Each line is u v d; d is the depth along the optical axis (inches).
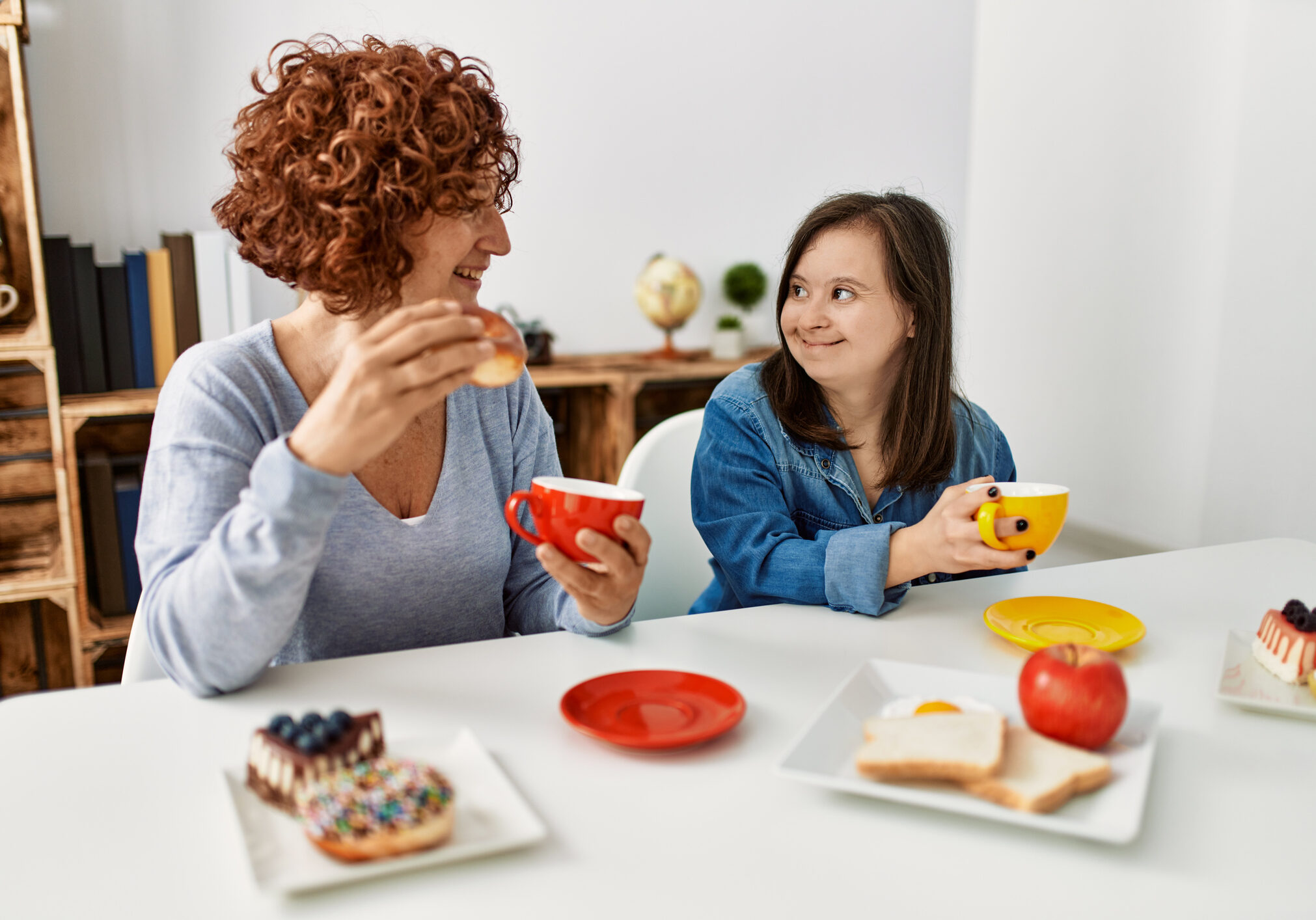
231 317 85.0
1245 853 23.9
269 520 28.4
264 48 89.7
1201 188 79.4
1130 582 45.1
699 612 52.7
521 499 34.3
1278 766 28.1
